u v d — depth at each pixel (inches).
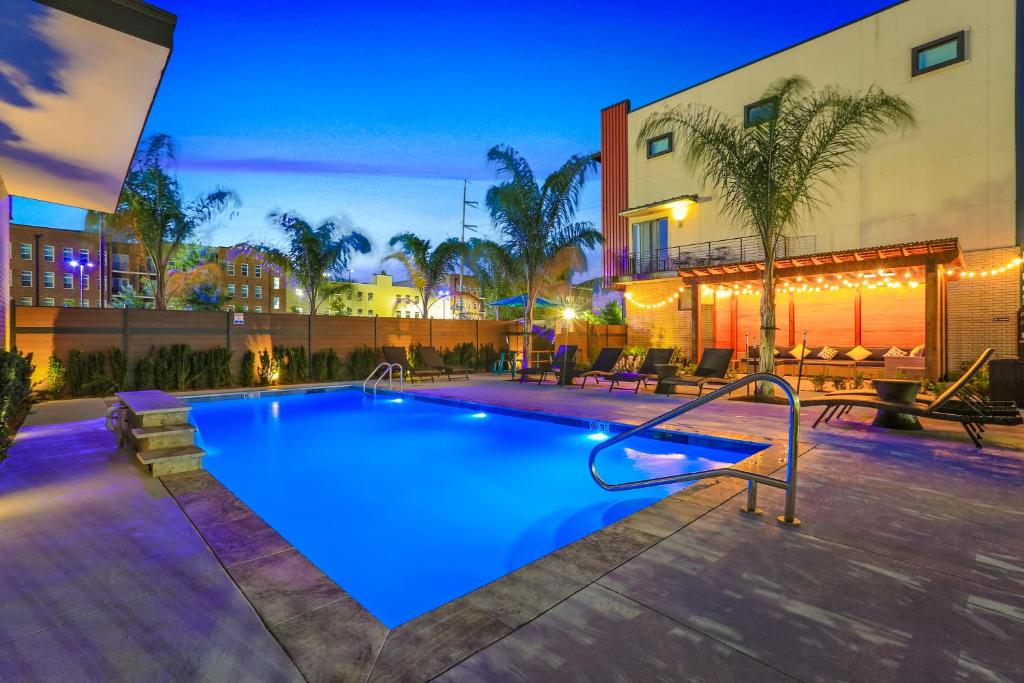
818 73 558.6
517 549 136.0
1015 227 444.8
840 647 68.1
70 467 169.5
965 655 66.4
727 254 623.2
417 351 522.6
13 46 139.1
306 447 247.1
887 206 509.7
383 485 189.2
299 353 475.8
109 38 135.5
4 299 329.4
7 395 187.8
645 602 79.7
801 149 332.8
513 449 240.8
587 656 66.0
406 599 111.0
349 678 61.6
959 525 112.7
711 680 61.2
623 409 304.3
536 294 525.0
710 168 363.6
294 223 660.7
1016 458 174.1
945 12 483.2
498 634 71.0
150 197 572.1
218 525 116.9
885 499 131.0
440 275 753.0
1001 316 449.4
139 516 123.5
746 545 101.9
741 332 644.1
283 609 79.1
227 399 394.0
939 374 422.9
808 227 556.1
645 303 706.8
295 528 150.3
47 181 267.0
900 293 531.5
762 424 248.4
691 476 128.5
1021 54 448.5
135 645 70.1
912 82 499.8
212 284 1097.4
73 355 367.2
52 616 78.2
